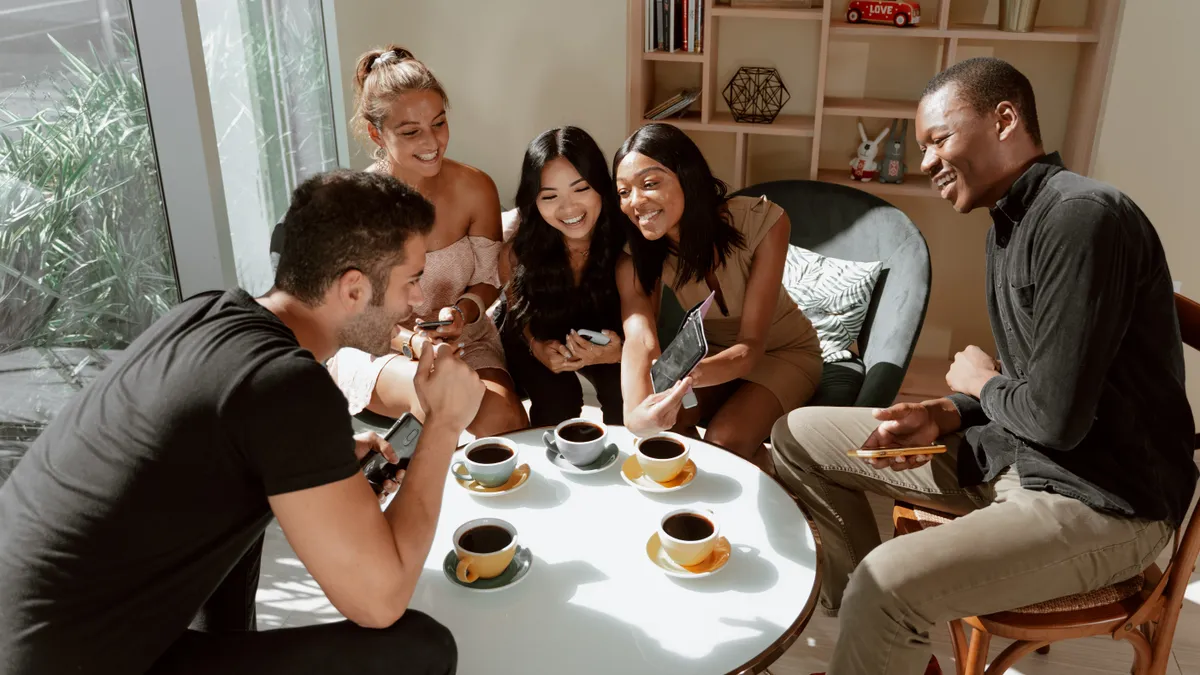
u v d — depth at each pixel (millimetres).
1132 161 2887
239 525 1261
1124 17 2744
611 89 3305
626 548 1582
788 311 2459
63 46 2115
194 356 1231
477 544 1518
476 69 3387
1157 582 1682
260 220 2980
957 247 3338
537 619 1412
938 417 1897
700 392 2414
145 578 1211
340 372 2385
